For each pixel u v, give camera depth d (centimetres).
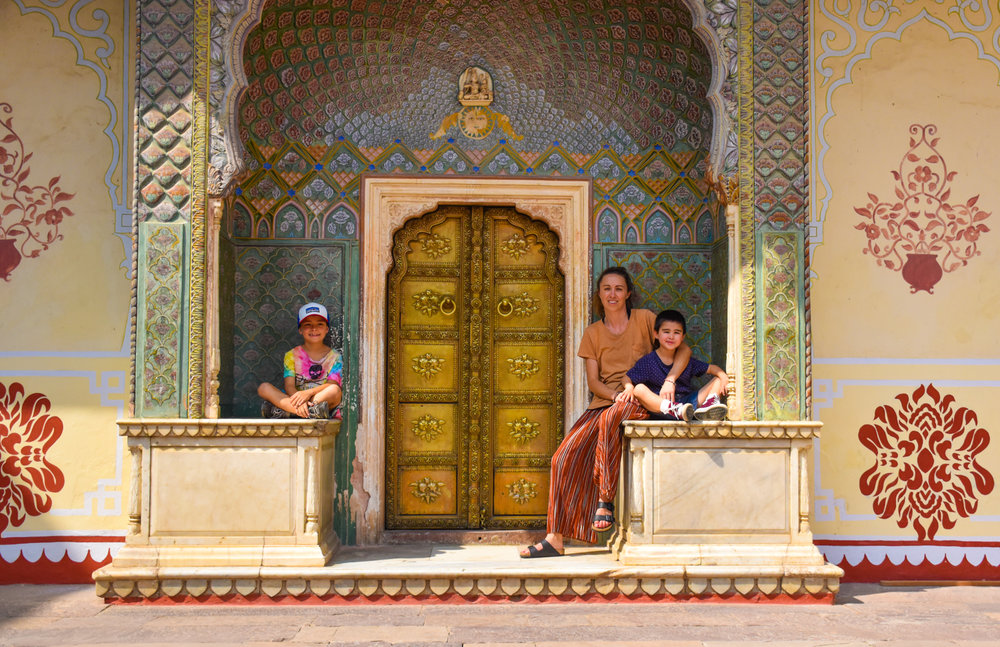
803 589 352
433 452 433
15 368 389
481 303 438
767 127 383
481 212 440
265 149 425
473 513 430
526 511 434
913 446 402
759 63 385
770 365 374
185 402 362
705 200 434
